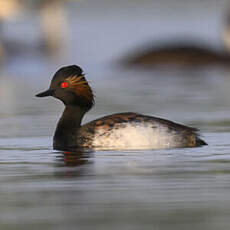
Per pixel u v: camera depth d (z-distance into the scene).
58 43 44.28
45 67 36.81
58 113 20.98
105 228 8.95
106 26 50.72
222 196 10.33
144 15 56.09
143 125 13.96
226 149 13.88
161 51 36.28
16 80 31.59
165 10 58.44
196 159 12.88
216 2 61.66
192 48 36.19
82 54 40.59
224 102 22.91
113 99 24.38
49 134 16.62
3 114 20.89
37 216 9.48
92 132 14.17
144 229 8.89
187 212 9.58
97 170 12.08
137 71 35.12
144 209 9.74
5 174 11.99
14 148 14.62
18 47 42.91
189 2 62.62
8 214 9.60
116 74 33.97
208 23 50.53
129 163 12.60
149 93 26.08
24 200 10.27
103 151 13.80
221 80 30.41
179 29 47.97
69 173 11.91
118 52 40.03
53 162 12.92
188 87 28.03
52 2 45.00
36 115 20.55
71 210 9.73
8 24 52.06
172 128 14.04
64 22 45.41
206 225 9.02
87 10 59.41
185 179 11.34
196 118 19.27
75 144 14.28
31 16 53.53
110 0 63.72
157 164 12.46
